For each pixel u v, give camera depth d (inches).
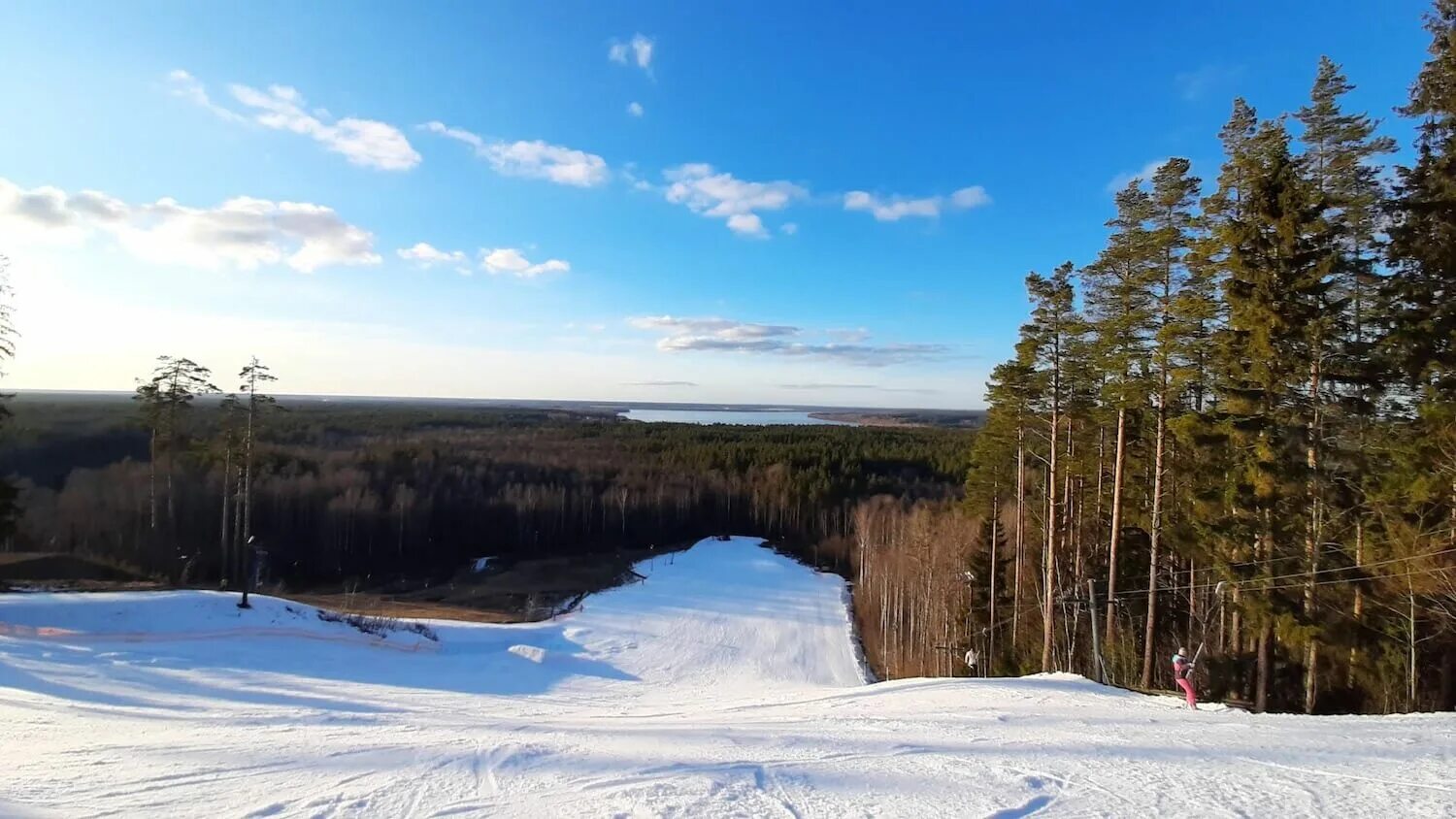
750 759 368.5
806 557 2780.5
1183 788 302.5
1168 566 1023.6
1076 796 292.7
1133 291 812.0
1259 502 645.3
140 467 1914.4
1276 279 625.6
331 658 1011.9
